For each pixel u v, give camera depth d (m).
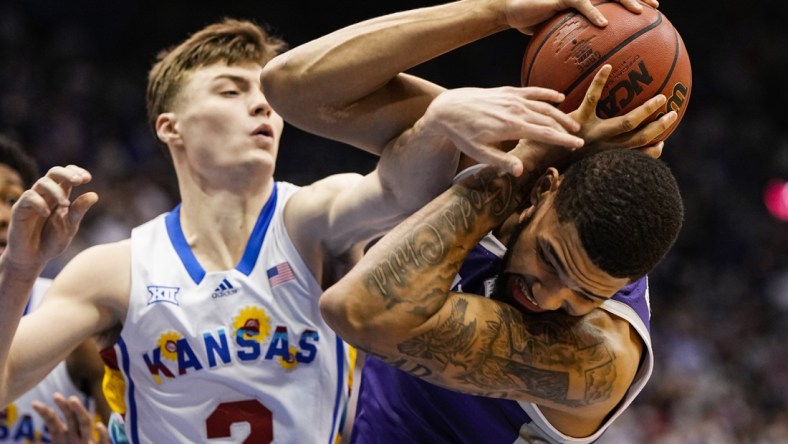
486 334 2.35
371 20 2.38
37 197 2.43
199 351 2.80
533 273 2.30
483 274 2.59
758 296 12.62
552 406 2.48
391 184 2.49
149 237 2.96
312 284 2.86
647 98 2.26
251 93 2.95
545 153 2.35
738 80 15.80
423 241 2.34
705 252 13.33
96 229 9.10
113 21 13.83
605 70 2.18
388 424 2.81
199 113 2.92
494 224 2.39
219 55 2.97
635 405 9.59
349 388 2.96
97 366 3.47
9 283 2.54
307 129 2.49
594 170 2.21
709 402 9.81
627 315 2.50
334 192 2.80
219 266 2.90
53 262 7.94
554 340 2.39
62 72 12.41
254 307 2.83
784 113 15.69
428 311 2.31
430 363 2.36
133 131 11.90
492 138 2.18
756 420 9.98
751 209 14.18
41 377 2.80
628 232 2.15
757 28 16.52
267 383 2.81
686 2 16.53
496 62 15.02
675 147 14.56
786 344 11.64
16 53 12.38
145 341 2.83
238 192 2.91
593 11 2.26
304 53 2.37
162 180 10.42
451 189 2.42
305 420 2.82
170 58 3.08
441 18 2.33
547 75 2.29
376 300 2.31
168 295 2.84
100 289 2.85
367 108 2.44
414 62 2.34
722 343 11.33
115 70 13.20
